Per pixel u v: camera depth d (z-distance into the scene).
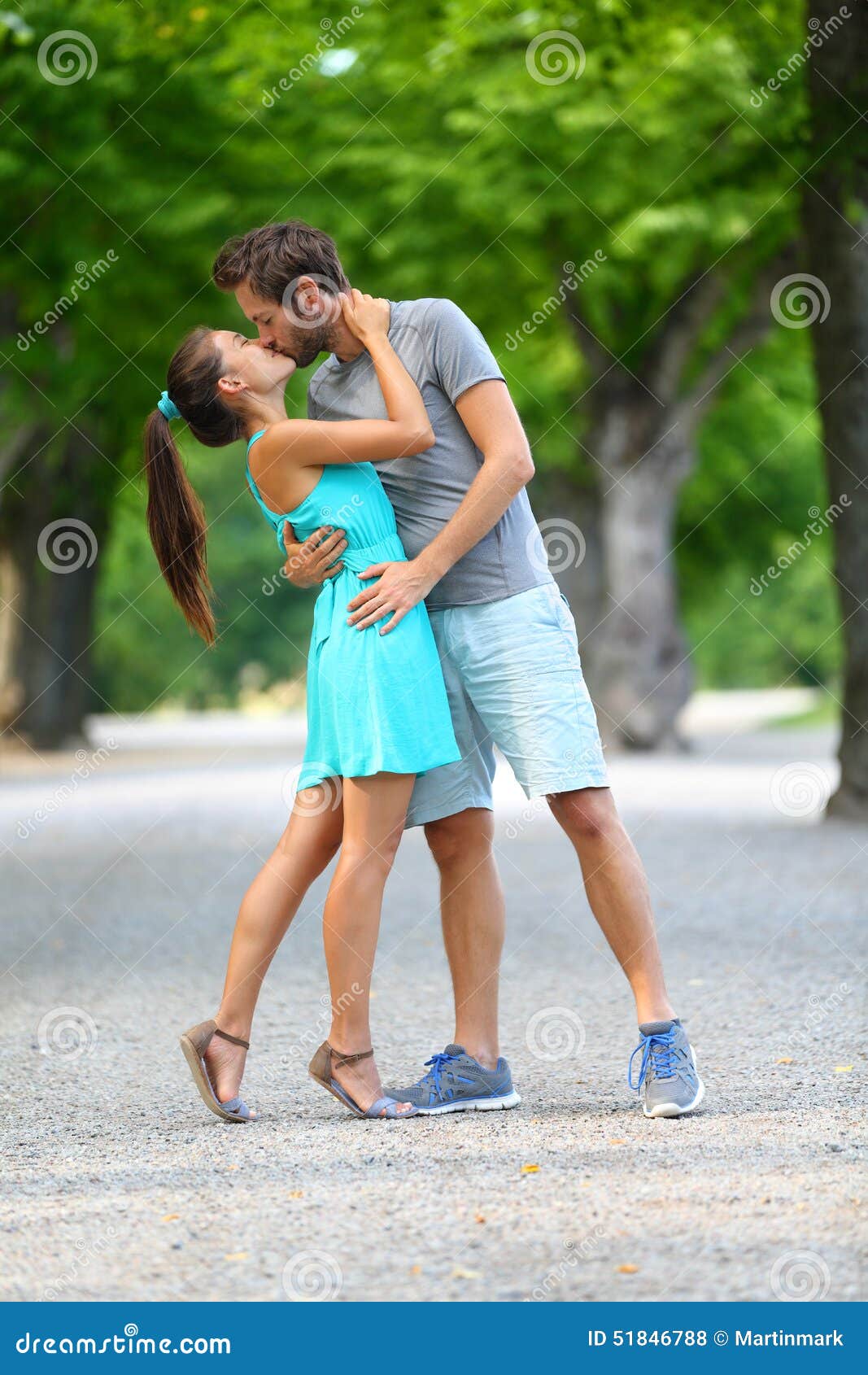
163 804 34.12
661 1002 8.64
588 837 8.71
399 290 42.84
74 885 20.69
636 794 34.72
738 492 65.50
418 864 23.03
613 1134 7.97
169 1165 7.66
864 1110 8.37
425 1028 11.33
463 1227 6.46
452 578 8.86
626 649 51.25
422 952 15.11
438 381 8.78
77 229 35.91
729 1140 7.75
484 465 8.62
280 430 8.71
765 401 59.84
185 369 8.99
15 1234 6.63
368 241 41.34
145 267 36.78
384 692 8.62
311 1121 8.62
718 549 67.81
